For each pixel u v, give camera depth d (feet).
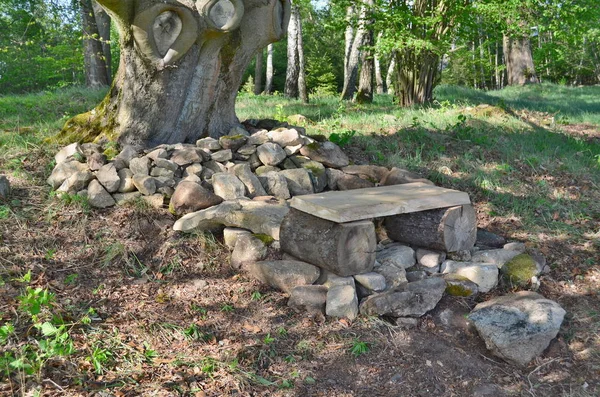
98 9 46.26
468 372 11.48
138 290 13.19
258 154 18.42
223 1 18.01
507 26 36.35
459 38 41.81
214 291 13.44
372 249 13.58
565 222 18.40
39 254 13.69
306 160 18.90
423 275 14.23
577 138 29.76
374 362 11.51
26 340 10.52
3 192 15.49
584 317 13.41
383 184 18.56
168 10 17.31
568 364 11.87
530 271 14.51
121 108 18.94
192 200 15.66
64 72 62.59
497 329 11.98
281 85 111.45
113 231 14.92
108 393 9.59
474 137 25.41
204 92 19.60
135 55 18.06
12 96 36.32
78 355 10.45
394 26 37.22
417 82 40.37
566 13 35.63
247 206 15.38
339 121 27.61
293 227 14.03
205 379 10.42
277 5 19.71
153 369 10.52
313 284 13.75
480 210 19.03
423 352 11.91
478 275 14.08
